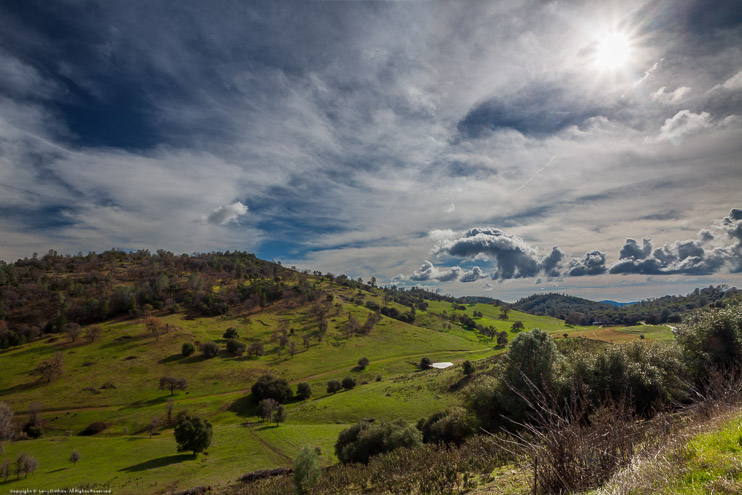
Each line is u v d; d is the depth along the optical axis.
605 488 3.88
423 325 183.25
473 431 26.88
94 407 81.44
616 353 20.47
